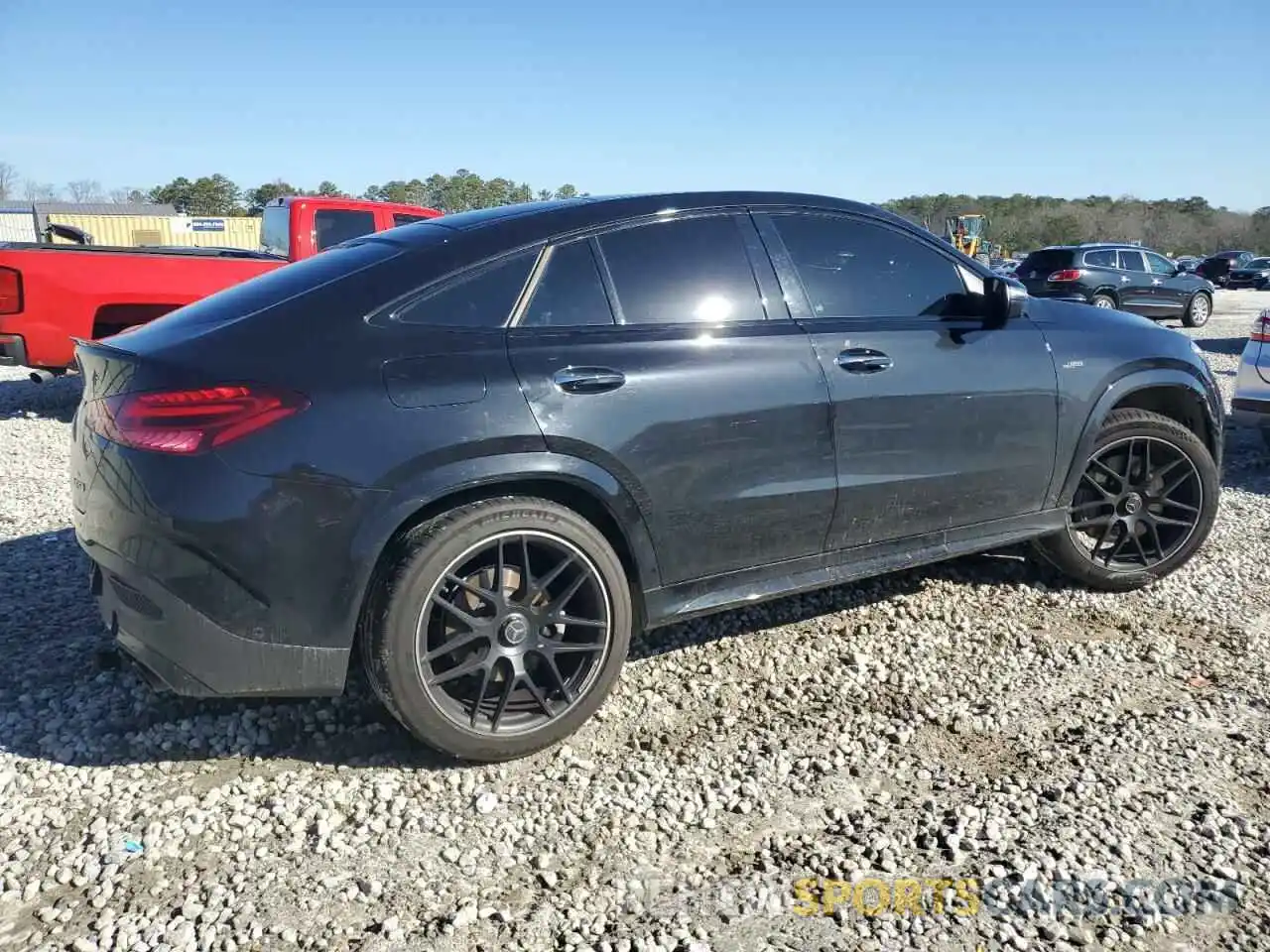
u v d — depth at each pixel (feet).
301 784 9.71
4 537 16.89
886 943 7.62
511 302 10.41
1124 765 10.07
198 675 9.27
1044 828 8.99
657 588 11.05
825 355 11.76
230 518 8.92
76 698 11.30
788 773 10.02
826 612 13.99
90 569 10.46
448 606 9.64
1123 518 14.65
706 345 11.09
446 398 9.61
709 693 11.68
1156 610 14.23
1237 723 10.96
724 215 11.90
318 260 11.14
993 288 13.07
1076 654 12.65
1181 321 73.00
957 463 12.84
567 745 10.55
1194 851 8.68
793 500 11.59
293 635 9.29
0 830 8.92
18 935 7.63
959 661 12.53
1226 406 31.91
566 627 10.71
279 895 8.13
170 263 27.07
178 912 7.92
